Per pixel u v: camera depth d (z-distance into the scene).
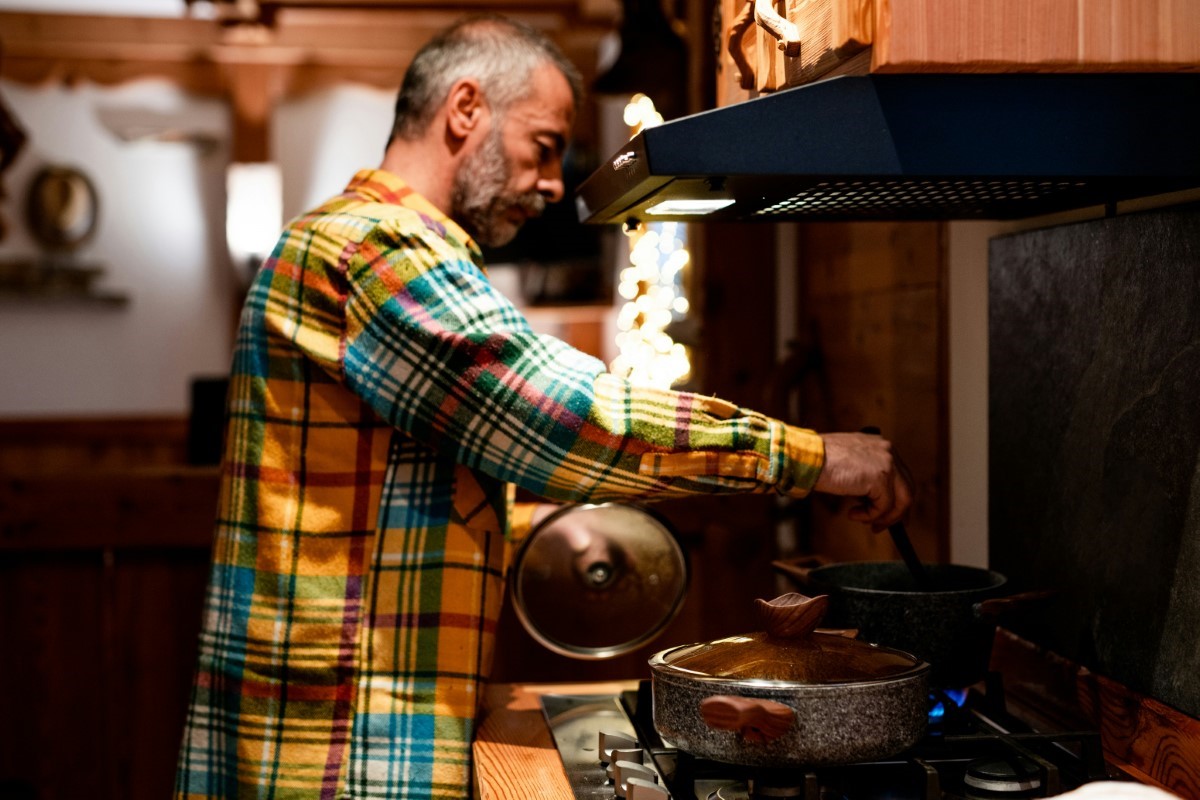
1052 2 1.05
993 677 1.42
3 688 2.90
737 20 1.35
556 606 1.62
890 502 1.33
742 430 1.30
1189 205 1.22
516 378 1.31
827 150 1.09
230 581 1.49
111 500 2.88
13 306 6.48
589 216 1.52
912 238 2.06
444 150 1.63
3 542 2.86
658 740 1.34
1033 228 1.60
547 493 1.34
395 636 1.44
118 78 6.60
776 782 1.12
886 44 1.04
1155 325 1.28
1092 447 1.41
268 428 1.47
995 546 1.67
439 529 1.45
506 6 6.16
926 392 2.00
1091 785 0.92
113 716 2.93
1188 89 1.11
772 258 3.07
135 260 6.64
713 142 1.09
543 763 1.36
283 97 6.75
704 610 2.84
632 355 1.45
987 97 1.10
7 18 6.38
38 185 6.45
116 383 6.62
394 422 1.38
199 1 5.90
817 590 1.37
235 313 6.71
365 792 1.43
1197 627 1.21
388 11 6.17
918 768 1.11
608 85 3.07
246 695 1.45
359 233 1.41
